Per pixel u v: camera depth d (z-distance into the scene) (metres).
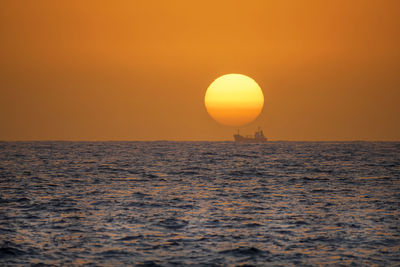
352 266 100.94
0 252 108.06
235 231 129.25
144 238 121.38
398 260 104.38
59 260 103.81
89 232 127.12
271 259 105.50
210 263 102.94
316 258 106.00
